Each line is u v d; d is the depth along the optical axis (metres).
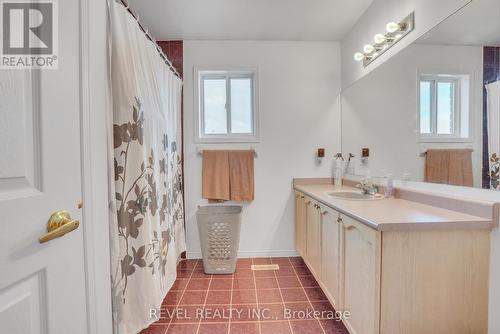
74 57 0.88
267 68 2.80
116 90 1.39
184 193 2.80
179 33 2.61
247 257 2.85
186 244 2.84
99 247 1.09
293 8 2.20
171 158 2.37
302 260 2.77
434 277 1.18
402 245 1.17
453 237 1.18
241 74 2.88
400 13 1.82
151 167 1.74
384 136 2.06
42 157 0.72
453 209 1.38
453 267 1.19
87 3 0.97
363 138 2.39
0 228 0.60
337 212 1.61
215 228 2.46
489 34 1.24
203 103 2.89
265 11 2.23
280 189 2.85
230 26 2.49
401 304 1.17
